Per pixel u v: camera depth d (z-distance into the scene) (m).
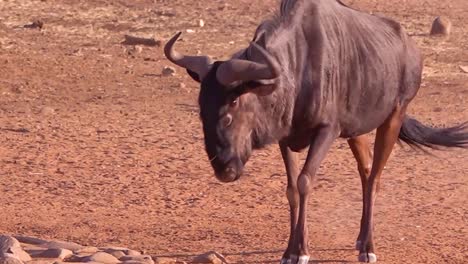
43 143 54.75
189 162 50.69
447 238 37.38
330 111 32.00
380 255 34.84
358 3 108.38
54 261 31.62
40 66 79.06
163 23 98.62
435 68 78.75
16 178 47.09
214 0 110.75
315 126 31.89
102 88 72.62
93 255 31.94
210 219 40.22
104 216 40.72
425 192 45.03
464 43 88.38
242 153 29.84
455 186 46.09
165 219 40.28
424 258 34.47
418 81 36.31
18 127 58.97
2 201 42.94
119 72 78.06
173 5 107.94
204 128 29.58
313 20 31.97
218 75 29.11
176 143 55.22
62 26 96.62
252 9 106.12
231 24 98.12
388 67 34.31
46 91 71.38
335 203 43.00
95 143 54.97
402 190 45.31
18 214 40.81
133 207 42.25
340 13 33.34
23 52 84.06
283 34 31.22
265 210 41.78
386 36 34.78
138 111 64.62
